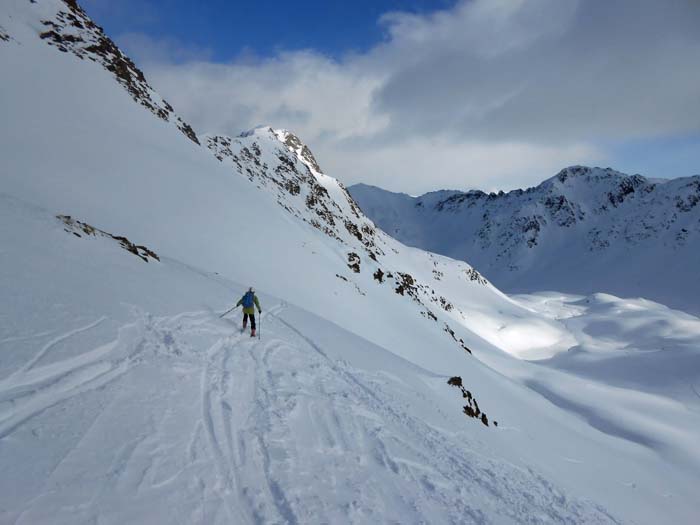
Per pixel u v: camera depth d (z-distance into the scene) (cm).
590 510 1286
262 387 1092
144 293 1339
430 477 965
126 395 790
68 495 531
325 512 701
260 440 838
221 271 3052
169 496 600
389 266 15450
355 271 5750
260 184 13112
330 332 2073
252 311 1452
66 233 1467
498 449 1575
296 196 14812
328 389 1254
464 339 9544
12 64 4256
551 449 2783
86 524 504
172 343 1097
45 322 879
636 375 10362
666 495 3094
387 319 4525
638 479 3250
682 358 10369
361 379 1505
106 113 4747
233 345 1305
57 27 5997
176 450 701
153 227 3088
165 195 3672
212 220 3781
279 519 646
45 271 1101
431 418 1434
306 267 4247
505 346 15862
